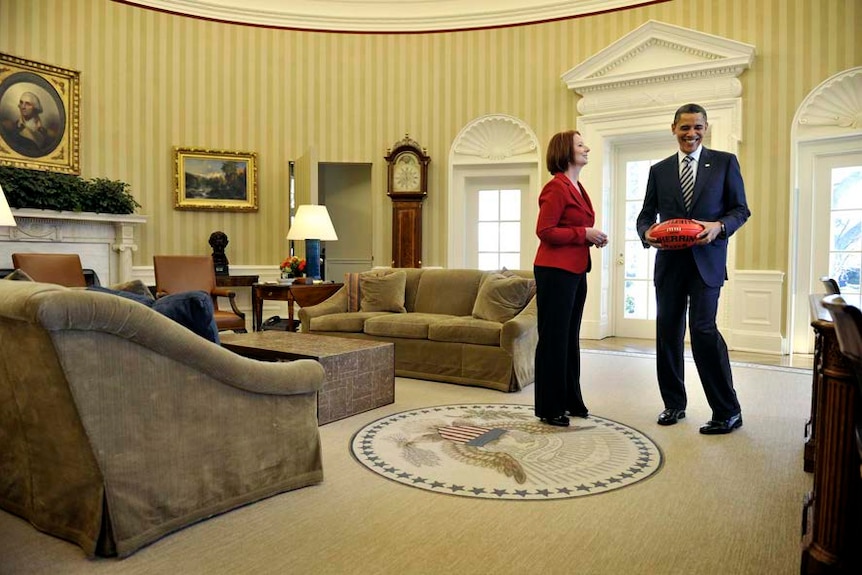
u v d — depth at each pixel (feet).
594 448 9.20
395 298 16.44
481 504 7.16
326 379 10.59
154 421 6.14
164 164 22.49
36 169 19.93
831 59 17.85
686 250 10.27
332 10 23.72
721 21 19.43
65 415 5.77
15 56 19.39
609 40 21.22
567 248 10.04
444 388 13.56
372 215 24.25
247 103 23.48
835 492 4.98
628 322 22.11
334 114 24.00
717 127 19.24
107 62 21.39
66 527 6.18
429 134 23.68
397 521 6.69
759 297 18.98
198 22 22.80
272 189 23.94
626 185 21.97
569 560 5.82
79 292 5.40
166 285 19.01
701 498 7.31
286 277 20.18
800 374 15.19
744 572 5.59
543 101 22.25
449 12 23.20
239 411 6.95
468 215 24.16
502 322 13.99
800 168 18.62
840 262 18.21
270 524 6.59
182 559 5.82
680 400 10.72
